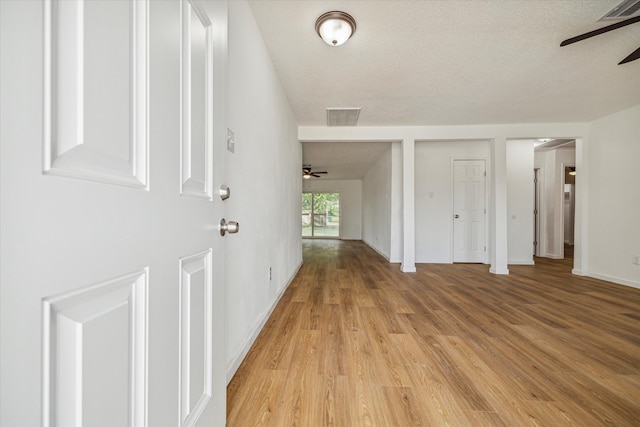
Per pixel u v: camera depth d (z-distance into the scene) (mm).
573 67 2568
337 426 1150
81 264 432
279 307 2654
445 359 1696
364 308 2633
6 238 343
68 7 413
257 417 1196
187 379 776
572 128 4141
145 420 583
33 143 369
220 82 1005
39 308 377
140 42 573
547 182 5902
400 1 1768
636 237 3492
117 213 506
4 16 342
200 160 853
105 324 481
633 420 1198
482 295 3094
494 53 2342
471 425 1164
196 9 822
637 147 3492
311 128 4340
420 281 3756
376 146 5590
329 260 5570
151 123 605
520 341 1949
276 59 2443
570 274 4227
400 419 1194
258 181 2059
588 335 2053
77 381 427
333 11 1849
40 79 378
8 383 348
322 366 1605
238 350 1614
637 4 1782
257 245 2035
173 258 697
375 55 2373
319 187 10547
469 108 3580
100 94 468
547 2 1776
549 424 1175
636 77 2766
